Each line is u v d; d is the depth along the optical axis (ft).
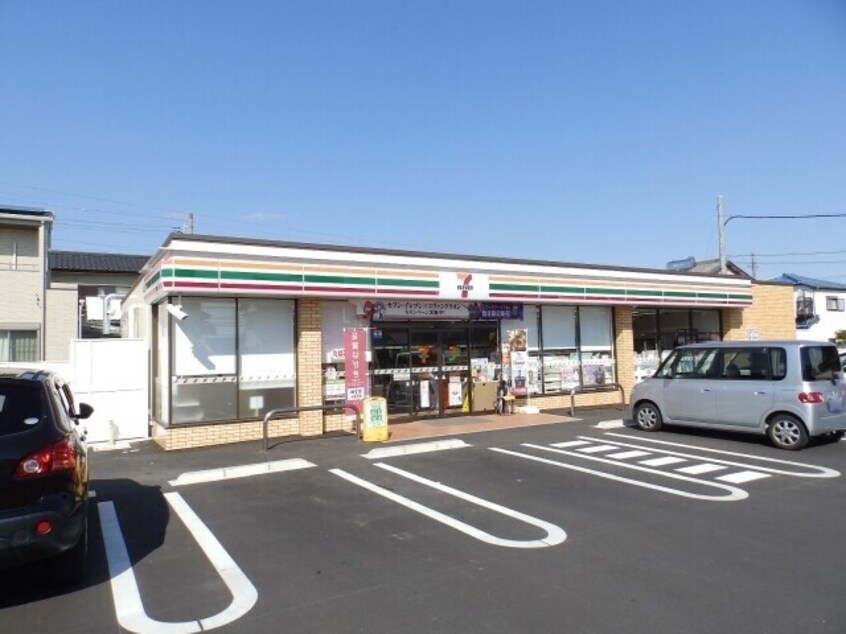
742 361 37.91
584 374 58.23
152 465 33.91
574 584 16.38
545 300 52.65
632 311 61.67
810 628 13.65
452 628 13.98
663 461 32.48
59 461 15.51
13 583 17.07
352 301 45.37
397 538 20.62
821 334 129.90
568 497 25.55
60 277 104.88
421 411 48.91
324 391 44.45
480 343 52.42
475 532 21.08
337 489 27.63
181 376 39.65
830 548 18.90
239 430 40.88
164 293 38.40
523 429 43.83
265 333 42.63
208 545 20.25
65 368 42.75
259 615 14.89
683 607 14.84
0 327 77.25
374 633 13.82
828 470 29.76
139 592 16.44
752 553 18.54
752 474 29.22
